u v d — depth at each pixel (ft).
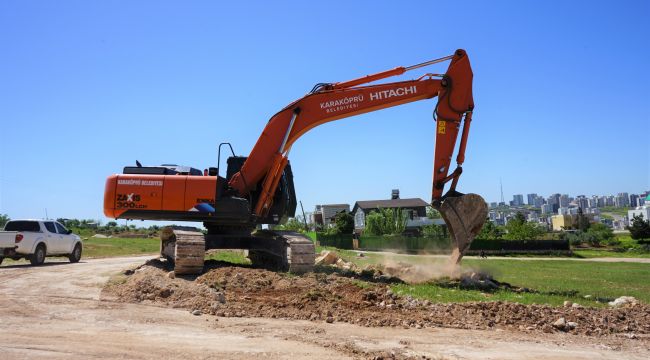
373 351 23.54
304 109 50.60
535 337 27.61
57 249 75.00
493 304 34.35
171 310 32.12
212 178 47.88
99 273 55.42
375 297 35.73
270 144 50.60
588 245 237.66
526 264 113.60
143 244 140.15
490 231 225.35
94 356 21.52
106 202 47.85
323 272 48.96
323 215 333.21
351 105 50.29
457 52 49.44
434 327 29.19
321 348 23.84
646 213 388.16
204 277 41.34
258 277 40.96
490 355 23.79
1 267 65.77
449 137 49.14
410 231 234.99
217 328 27.43
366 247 177.99
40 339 24.20
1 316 29.48
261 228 58.70
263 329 27.37
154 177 48.11
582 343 26.73
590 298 44.11
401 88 49.90
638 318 32.94
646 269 99.66
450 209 47.93
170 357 21.67
